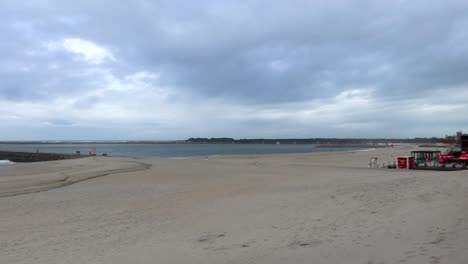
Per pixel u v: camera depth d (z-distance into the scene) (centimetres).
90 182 2084
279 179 1955
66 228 938
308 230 737
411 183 1266
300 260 550
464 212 739
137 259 630
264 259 571
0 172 2947
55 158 6769
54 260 660
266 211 988
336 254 562
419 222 704
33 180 2214
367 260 518
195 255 627
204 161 4138
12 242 809
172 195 1480
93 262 631
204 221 926
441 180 1280
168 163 3806
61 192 1673
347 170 2522
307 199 1131
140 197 1459
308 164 3472
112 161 4234
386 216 792
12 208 1266
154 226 909
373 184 1338
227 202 1213
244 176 2220
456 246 534
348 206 952
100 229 909
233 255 609
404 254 526
